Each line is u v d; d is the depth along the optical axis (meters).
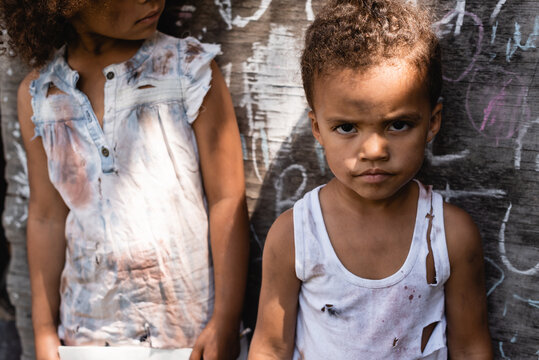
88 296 1.28
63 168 1.24
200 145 1.25
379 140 0.94
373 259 1.07
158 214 1.23
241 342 1.40
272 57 1.33
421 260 1.06
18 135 1.54
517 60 1.18
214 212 1.28
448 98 1.24
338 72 0.92
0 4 1.20
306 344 1.13
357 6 0.96
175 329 1.28
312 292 1.10
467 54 1.20
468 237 1.06
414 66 0.92
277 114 1.36
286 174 1.39
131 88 1.19
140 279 1.24
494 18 1.17
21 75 1.49
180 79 1.21
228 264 1.27
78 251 1.27
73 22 1.17
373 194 0.98
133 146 1.20
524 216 1.23
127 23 1.11
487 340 1.13
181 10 1.37
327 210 1.09
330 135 0.98
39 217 1.36
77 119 1.21
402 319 1.07
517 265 1.26
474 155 1.24
